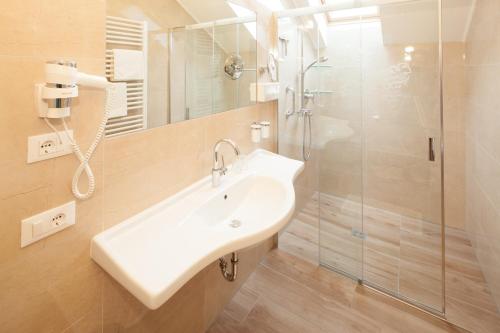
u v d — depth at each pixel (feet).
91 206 2.72
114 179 2.94
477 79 6.52
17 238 2.16
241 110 5.48
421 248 6.94
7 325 2.20
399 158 8.14
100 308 2.94
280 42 6.82
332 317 5.16
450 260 6.70
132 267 2.50
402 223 7.97
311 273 6.37
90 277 2.79
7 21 1.92
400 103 7.86
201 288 4.67
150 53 3.38
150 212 3.36
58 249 2.48
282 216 3.45
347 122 8.03
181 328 4.31
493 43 5.54
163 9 3.53
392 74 7.79
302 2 7.17
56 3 2.21
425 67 7.31
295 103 7.66
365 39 7.96
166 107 3.68
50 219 2.35
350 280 6.12
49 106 2.14
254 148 6.12
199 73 4.31
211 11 4.46
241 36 5.36
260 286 5.97
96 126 2.63
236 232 3.10
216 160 4.28
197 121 4.23
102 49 2.63
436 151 7.00
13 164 2.07
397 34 7.38
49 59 2.19
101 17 2.60
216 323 5.07
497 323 4.95
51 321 2.50
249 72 5.72
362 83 8.14
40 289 2.38
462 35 7.23
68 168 2.45
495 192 5.49
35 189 2.23
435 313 5.17
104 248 2.67
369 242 7.27
